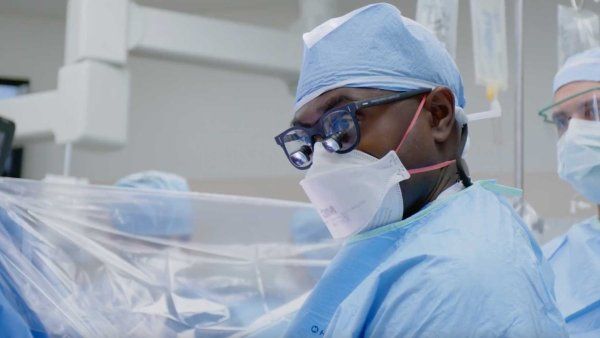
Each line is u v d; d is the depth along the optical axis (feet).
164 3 11.39
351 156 2.92
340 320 2.62
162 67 12.05
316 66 3.06
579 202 8.07
